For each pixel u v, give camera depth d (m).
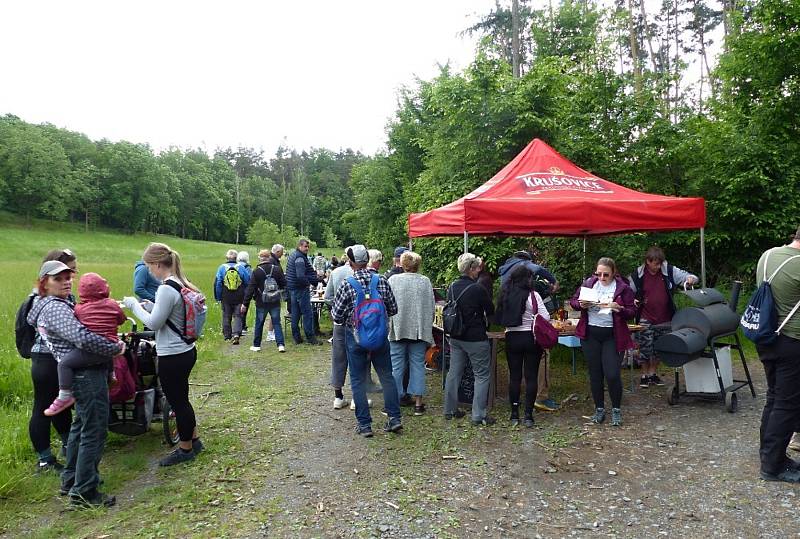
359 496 3.73
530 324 4.97
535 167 6.89
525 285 4.99
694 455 4.33
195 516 3.48
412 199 14.41
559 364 7.80
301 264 9.39
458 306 5.06
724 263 10.51
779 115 9.94
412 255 5.55
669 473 4.01
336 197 91.94
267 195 103.88
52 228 78.50
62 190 78.75
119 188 84.19
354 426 5.21
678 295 9.66
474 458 4.38
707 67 24.08
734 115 10.70
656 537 3.13
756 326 3.76
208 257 61.53
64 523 3.41
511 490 3.79
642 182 10.78
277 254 9.24
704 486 3.77
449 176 11.35
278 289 8.90
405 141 23.06
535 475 4.03
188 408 4.26
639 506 3.51
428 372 7.31
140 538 3.22
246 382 6.90
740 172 9.67
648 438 4.74
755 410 5.43
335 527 3.31
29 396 5.90
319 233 87.81
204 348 8.73
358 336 4.71
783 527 3.19
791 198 9.51
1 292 14.91
